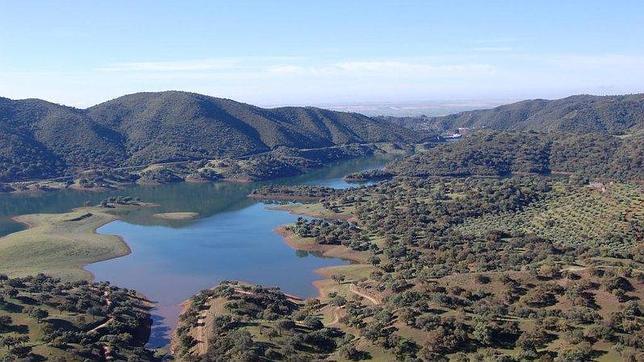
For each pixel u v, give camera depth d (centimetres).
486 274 11769
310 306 12700
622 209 18950
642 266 12156
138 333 11694
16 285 12456
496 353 8700
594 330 8806
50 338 10056
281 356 9525
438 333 9238
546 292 10462
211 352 9819
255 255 18188
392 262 15750
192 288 15062
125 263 17350
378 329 9794
